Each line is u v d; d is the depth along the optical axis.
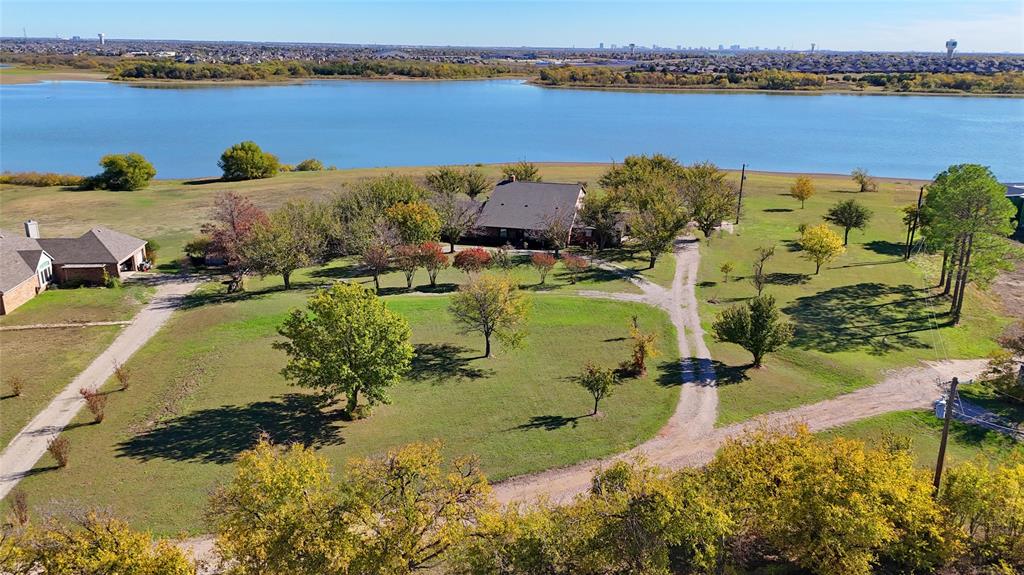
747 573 26.17
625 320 54.62
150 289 62.66
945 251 58.88
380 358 37.22
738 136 173.38
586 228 79.56
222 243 67.00
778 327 45.72
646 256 74.12
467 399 40.81
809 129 183.75
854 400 41.47
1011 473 25.70
